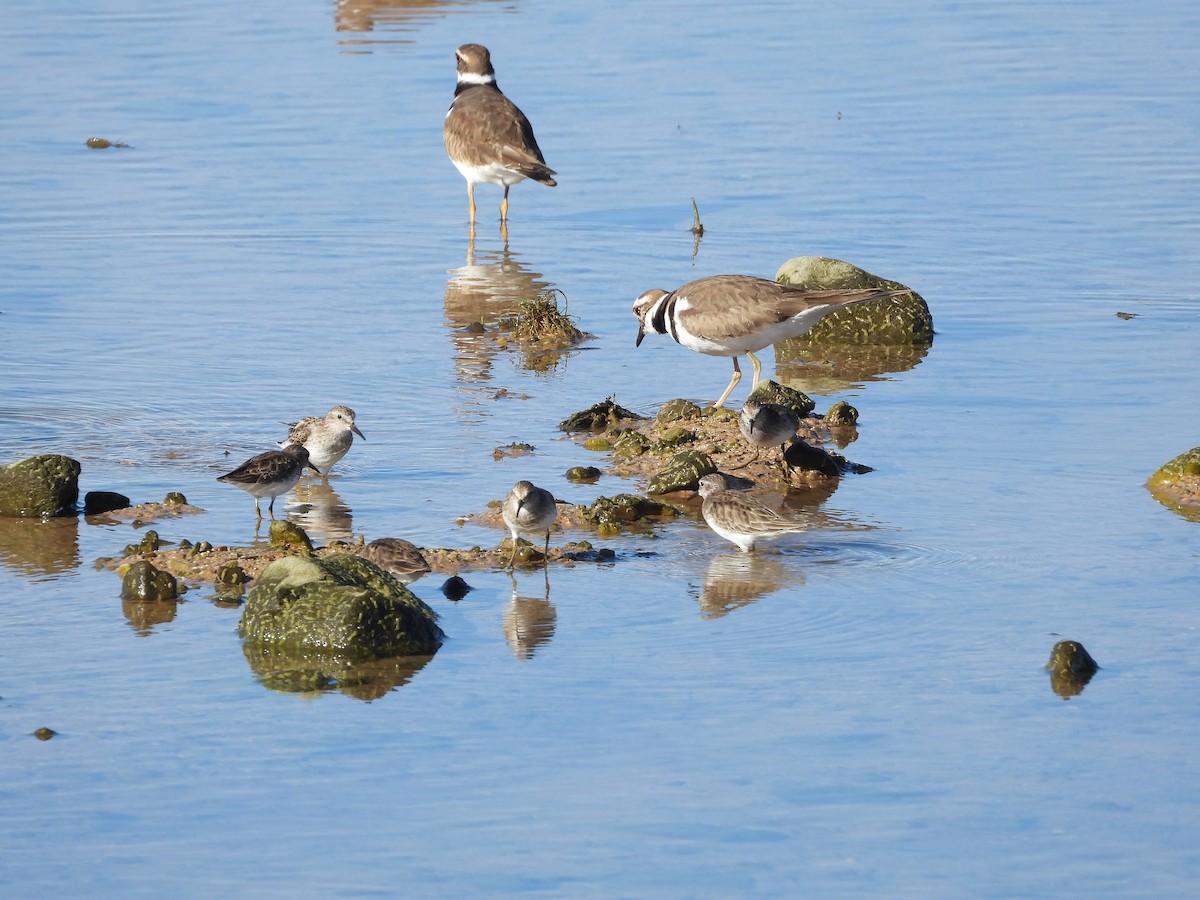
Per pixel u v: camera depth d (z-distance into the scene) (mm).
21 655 13328
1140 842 10453
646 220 30125
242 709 12367
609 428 19703
